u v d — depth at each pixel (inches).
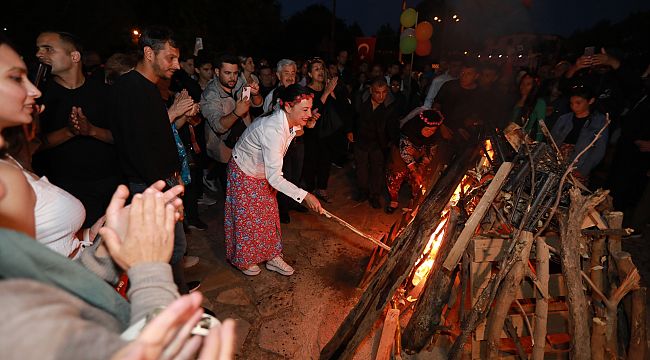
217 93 148.3
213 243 148.3
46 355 20.1
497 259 79.2
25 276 26.5
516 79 199.5
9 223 34.0
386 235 151.6
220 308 111.8
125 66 125.3
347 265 135.2
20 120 37.5
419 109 161.3
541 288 75.5
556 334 84.0
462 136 173.8
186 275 127.6
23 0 354.9
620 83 185.8
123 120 88.3
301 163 162.9
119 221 37.8
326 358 88.7
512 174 90.3
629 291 78.6
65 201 53.6
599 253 82.4
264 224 119.5
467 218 91.4
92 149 107.7
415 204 151.9
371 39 463.8
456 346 77.5
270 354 95.4
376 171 181.9
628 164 166.6
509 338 83.2
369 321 85.6
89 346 22.0
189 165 149.3
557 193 79.9
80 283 29.5
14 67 35.7
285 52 935.0
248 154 110.8
